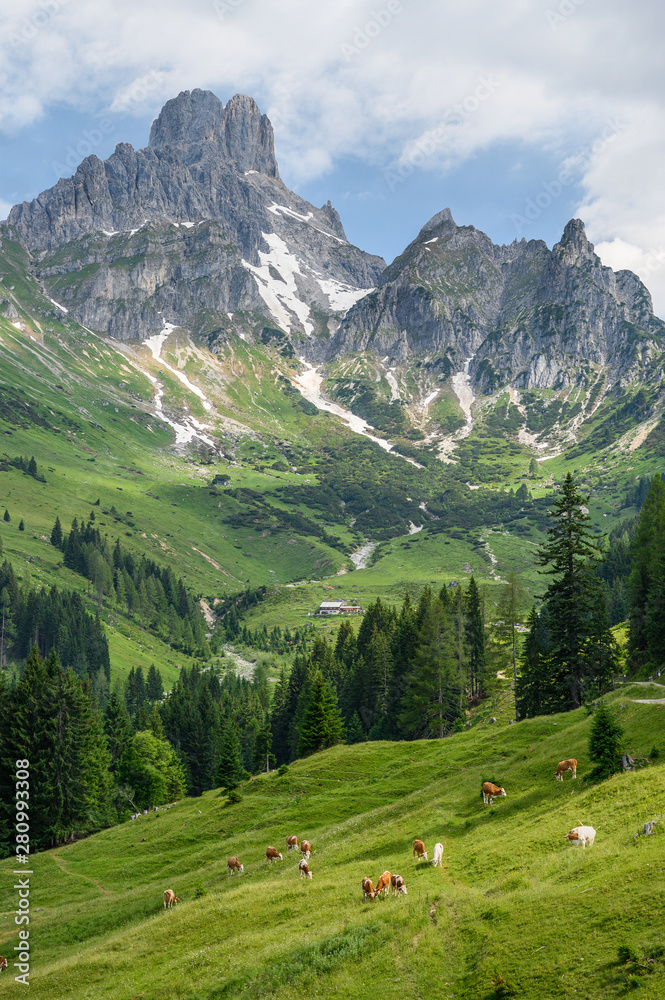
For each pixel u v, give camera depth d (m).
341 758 74.75
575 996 19.52
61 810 77.25
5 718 79.94
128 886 53.31
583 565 73.81
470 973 22.62
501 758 58.88
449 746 71.19
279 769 76.62
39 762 77.50
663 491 83.50
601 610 74.88
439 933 25.86
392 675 114.12
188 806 73.88
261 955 28.59
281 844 52.69
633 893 23.19
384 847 42.31
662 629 71.44
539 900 25.28
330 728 88.62
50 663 85.88
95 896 52.44
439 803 48.81
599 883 24.84
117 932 42.59
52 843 77.50
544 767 47.94
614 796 35.47
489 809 43.34
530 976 21.06
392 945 25.73
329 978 25.02
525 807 41.34
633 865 25.16
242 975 27.36
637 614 80.06
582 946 21.52
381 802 58.22
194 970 30.02
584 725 53.31
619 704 52.78
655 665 70.00
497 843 35.75
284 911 33.94
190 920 37.00
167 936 36.00
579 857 28.47
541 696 82.25
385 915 28.33
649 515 83.38
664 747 40.69
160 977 30.44
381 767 69.62
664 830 28.06
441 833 42.03
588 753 42.47
